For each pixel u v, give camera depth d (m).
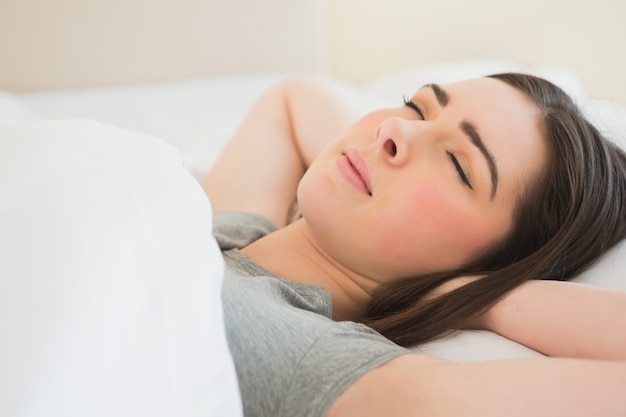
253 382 0.47
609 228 0.69
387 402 0.43
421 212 0.67
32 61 1.66
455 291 0.64
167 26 1.75
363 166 0.69
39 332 0.31
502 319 0.61
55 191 0.38
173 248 0.39
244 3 1.80
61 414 0.29
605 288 0.58
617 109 1.08
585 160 0.70
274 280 0.61
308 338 0.50
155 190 0.43
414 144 0.68
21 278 0.33
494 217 0.68
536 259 0.65
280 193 0.97
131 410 0.32
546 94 0.76
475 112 0.70
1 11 1.58
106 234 0.36
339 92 1.15
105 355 0.32
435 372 0.44
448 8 1.96
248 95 1.59
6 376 0.29
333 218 0.70
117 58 1.73
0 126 0.47
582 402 0.41
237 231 0.79
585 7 1.78
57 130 0.46
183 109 1.46
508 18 1.90
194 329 0.36
